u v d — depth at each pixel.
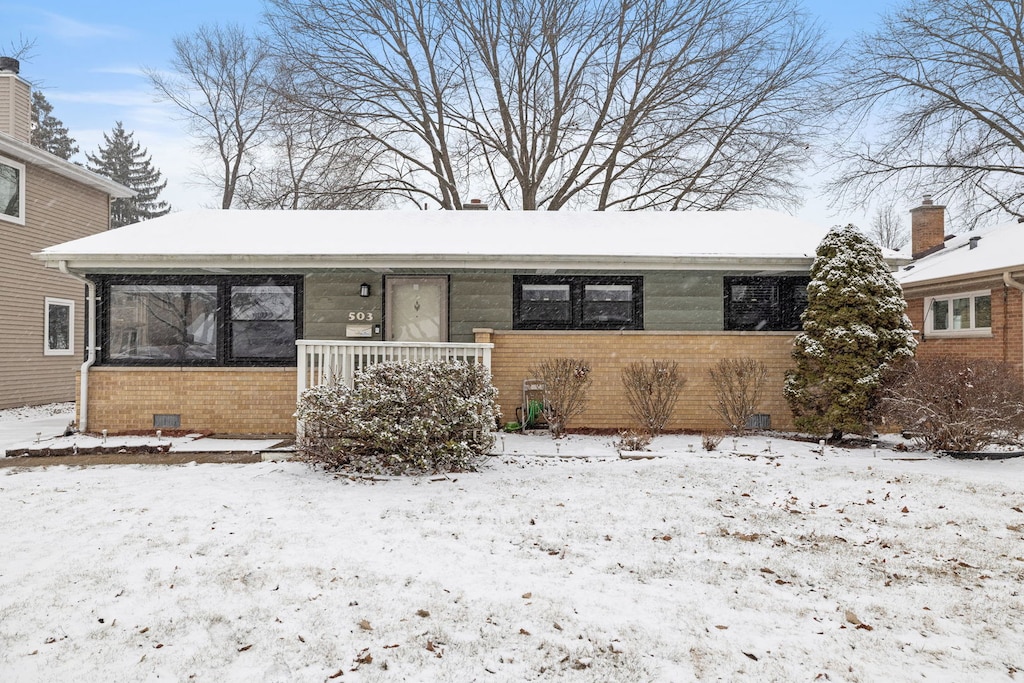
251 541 5.22
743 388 10.49
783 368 11.13
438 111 24.00
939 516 6.25
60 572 4.60
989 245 16.80
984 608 4.22
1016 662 3.54
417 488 7.00
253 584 4.41
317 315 11.09
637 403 10.95
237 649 3.58
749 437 10.45
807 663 3.49
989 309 15.07
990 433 9.14
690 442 9.95
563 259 10.38
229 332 10.95
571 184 24.41
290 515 5.94
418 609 4.06
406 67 23.73
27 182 16.05
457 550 5.09
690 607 4.16
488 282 11.22
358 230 11.78
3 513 5.98
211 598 4.20
